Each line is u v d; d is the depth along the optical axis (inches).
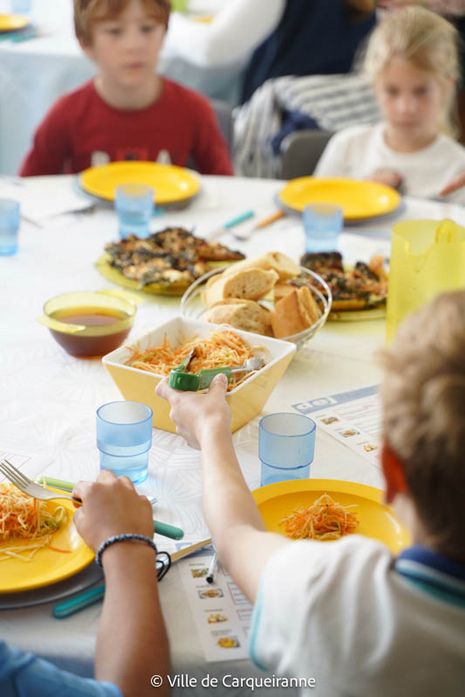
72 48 140.5
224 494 42.7
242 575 38.3
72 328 63.4
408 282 63.4
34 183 97.7
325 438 55.9
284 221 90.9
